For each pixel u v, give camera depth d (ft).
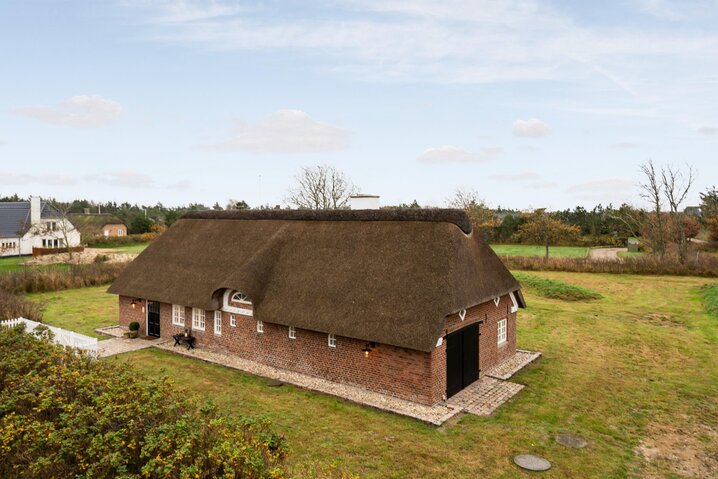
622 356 64.85
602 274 131.44
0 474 27.22
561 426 43.37
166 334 71.97
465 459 37.29
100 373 35.81
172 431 26.20
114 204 395.55
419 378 47.62
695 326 80.18
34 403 31.60
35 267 133.18
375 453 38.01
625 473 35.63
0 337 42.86
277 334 58.49
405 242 54.19
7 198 336.90
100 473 24.85
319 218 64.13
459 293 48.78
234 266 65.72
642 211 182.19
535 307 93.61
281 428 42.32
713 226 187.42
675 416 45.70
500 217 246.27
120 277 77.46
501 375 56.85
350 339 52.31
